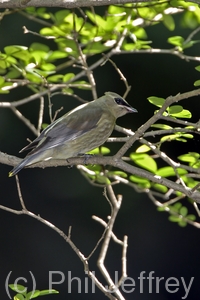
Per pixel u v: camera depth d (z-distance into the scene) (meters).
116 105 8.91
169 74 14.12
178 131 7.41
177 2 8.73
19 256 14.76
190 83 14.03
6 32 13.35
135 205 14.72
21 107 14.27
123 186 14.57
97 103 8.97
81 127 8.48
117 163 7.55
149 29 13.38
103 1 7.25
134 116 14.18
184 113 7.39
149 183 9.28
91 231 14.67
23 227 14.91
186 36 13.24
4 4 7.24
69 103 14.16
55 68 9.54
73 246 7.10
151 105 14.13
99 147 9.12
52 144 8.13
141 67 14.20
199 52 13.54
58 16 9.33
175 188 7.36
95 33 9.48
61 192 14.95
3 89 9.16
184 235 14.79
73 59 9.91
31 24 13.33
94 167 9.12
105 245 7.65
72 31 9.32
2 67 9.05
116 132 14.06
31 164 8.02
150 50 9.41
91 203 14.77
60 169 15.00
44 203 14.95
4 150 14.27
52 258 14.64
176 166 7.57
